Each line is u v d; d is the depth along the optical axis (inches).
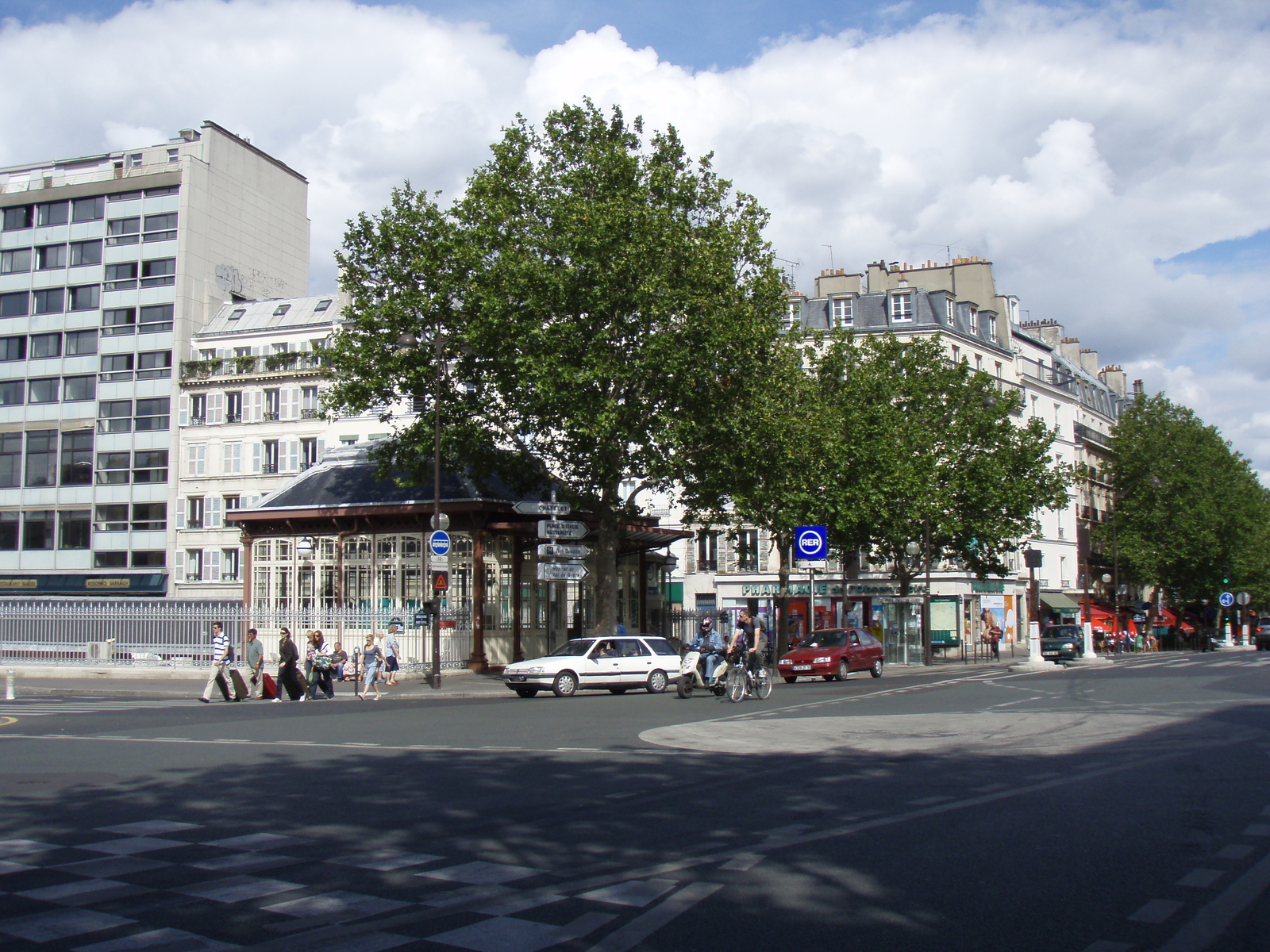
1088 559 3243.1
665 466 1332.4
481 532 1529.3
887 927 245.1
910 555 2105.1
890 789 436.5
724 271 1336.1
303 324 2659.9
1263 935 237.6
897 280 2859.3
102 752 600.7
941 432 2017.7
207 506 2657.5
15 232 2896.2
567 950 233.6
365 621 1501.0
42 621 1643.7
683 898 271.7
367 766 528.7
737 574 2539.4
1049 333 3494.1
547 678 1112.8
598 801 416.5
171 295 2751.0
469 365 1424.7
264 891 286.8
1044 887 278.2
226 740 665.6
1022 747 570.6
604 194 1371.8
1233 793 418.0
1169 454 3174.2
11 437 2851.9
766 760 534.9
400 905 271.0
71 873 308.7
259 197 3002.0
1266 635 2728.8
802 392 1616.6
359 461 1708.9
